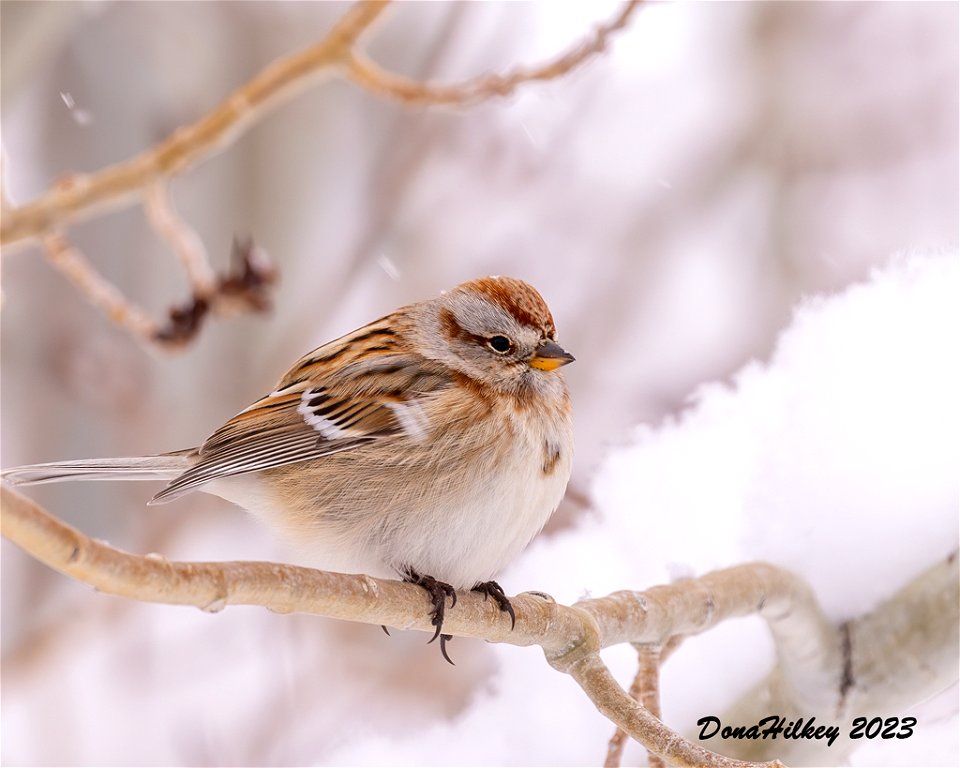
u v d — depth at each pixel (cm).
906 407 866
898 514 809
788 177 1606
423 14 1653
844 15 1653
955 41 1627
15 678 1210
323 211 1585
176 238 984
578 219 1580
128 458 889
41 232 916
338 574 674
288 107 1588
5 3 1040
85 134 1508
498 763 920
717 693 851
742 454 934
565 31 1614
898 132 1609
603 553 950
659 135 1636
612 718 688
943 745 783
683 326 1522
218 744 1198
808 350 937
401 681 1198
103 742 1209
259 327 1499
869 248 1537
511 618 735
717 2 1689
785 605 782
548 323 863
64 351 1406
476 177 1581
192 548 1353
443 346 863
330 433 839
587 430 1422
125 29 1527
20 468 866
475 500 816
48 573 1298
